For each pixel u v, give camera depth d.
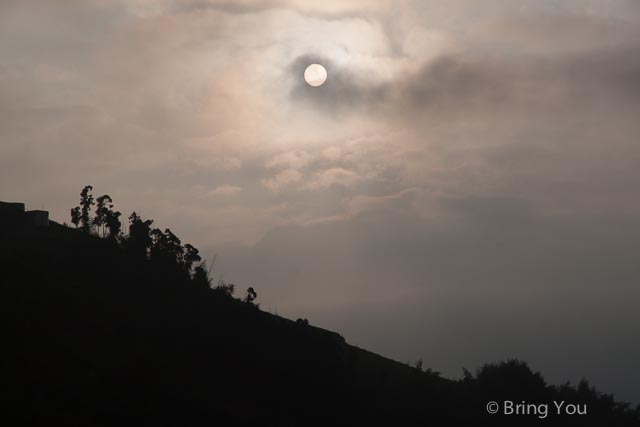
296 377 107.94
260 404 99.25
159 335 106.75
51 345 92.94
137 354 98.50
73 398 82.69
